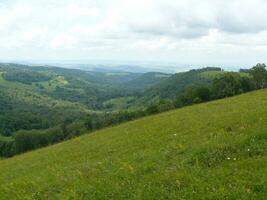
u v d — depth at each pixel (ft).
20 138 368.68
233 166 51.60
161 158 65.41
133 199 48.49
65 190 60.90
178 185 49.26
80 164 86.74
